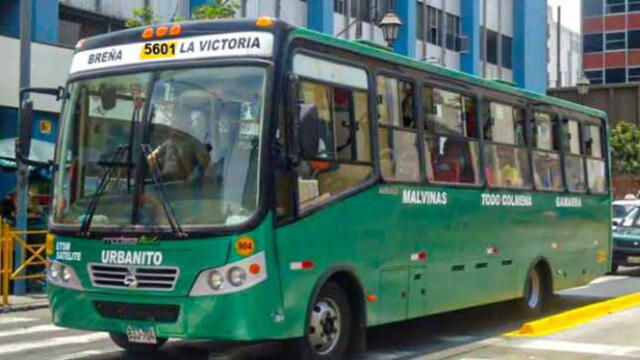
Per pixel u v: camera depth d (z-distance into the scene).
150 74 8.85
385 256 9.91
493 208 12.28
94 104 9.11
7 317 14.48
